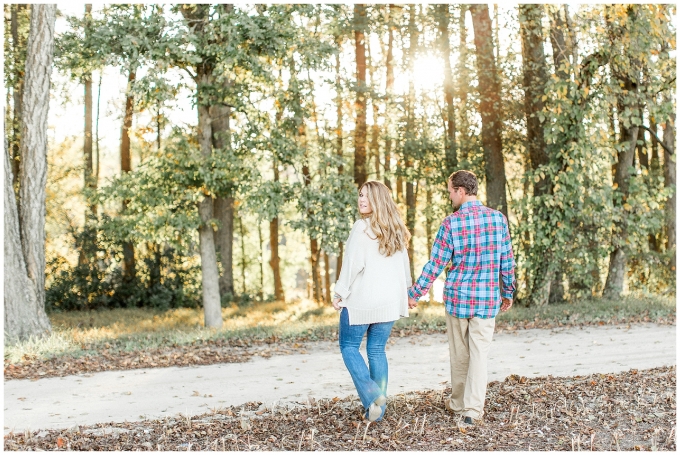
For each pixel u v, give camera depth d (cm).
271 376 677
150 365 756
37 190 1019
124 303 1748
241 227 2442
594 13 1185
